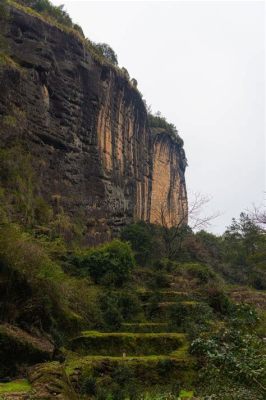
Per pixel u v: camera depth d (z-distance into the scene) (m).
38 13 41.34
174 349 21.55
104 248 32.88
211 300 29.80
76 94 41.97
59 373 14.76
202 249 58.22
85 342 20.78
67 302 22.72
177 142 79.75
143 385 18.52
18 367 16.67
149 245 45.06
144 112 60.84
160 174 70.31
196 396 14.74
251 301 35.12
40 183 34.91
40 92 37.19
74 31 42.94
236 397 9.96
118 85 51.28
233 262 59.53
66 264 29.42
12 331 17.69
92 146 44.19
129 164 54.62
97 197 43.25
